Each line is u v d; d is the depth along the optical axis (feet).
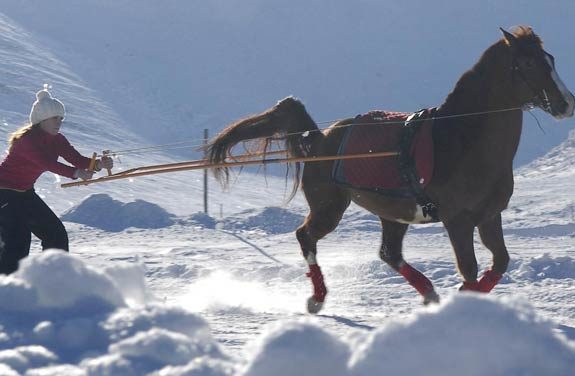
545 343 12.80
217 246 74.90
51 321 17.67
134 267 20.99
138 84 413.39
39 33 439.63
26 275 18.76
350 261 58.08
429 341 12.65
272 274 53.11
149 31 475.31
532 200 112.27
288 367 13.21
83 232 86.48
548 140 374.84
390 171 35.12
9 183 31.83
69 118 326.24
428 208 34.12
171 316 16.89
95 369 14.61
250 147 39.70
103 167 34.04
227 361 15.14
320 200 38.11
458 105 34.17
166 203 190.39
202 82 442.09
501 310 12.97
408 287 46.80
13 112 303.07
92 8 479.82
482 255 61.87
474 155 33.22
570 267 50.93
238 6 512.63
